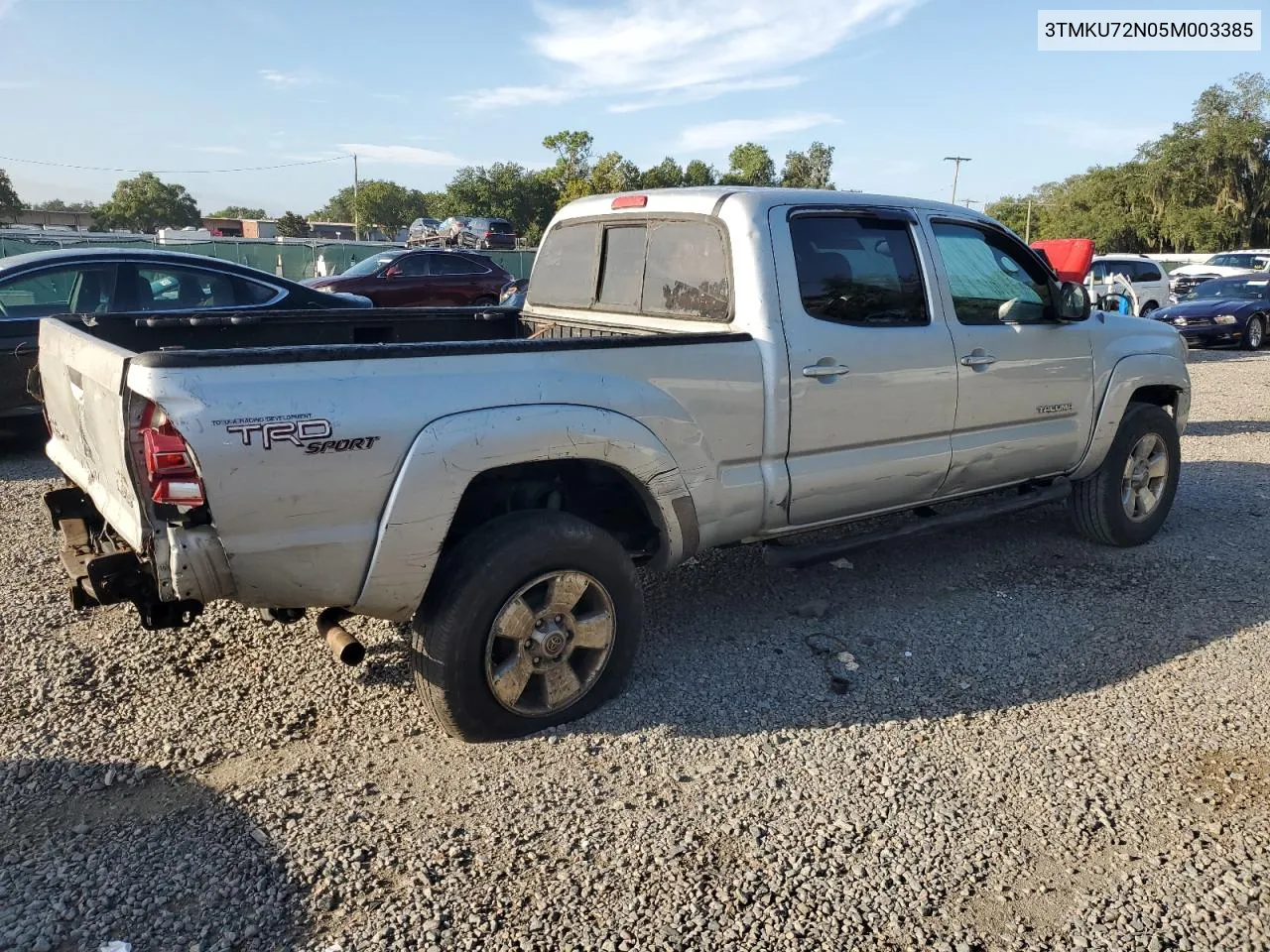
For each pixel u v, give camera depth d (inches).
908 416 173.9
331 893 104.5
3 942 96.0
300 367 114.9
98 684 151.9
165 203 4392.2
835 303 164.2
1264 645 170.1
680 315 169.9
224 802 121.3
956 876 109.1
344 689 151.3
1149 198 2536.9
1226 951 97.9
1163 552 221.6
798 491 161.3
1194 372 584.4
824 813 120.5
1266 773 130.0
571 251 200.1
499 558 128.8
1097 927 101.1
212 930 98.8
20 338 302.8
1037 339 195.0
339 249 1279.5
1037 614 185.0
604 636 142.5
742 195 159.6
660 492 143.9
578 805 121.5
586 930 99.8
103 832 115.0
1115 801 123.4
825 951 97.3
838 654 166.6
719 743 137.0
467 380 125.9
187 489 110.1
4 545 217.0
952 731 141.0
